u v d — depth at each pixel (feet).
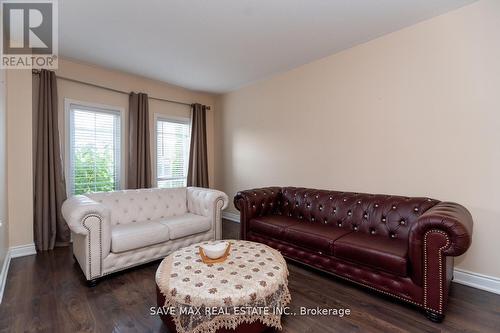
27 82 9.50
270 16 7.59
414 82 8.15
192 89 15.20
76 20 7.79
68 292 6.81
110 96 12.24
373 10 7.32
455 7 7.23
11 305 6.17
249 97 14.24
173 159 14.88
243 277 5.08
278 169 12.73
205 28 8.27
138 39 9.02
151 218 10.21
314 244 7.75
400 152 8.52
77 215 6.96
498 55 6.72
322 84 10.71
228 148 15.71
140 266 8.61
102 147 12.09
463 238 5.14
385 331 5.31
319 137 10.89
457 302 6.36
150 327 5.43
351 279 7.03
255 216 10.12
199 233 9.96
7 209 8.75
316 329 5.39
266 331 5.29
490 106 6.86
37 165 9.86
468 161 7.23
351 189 9.87
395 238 7.57
